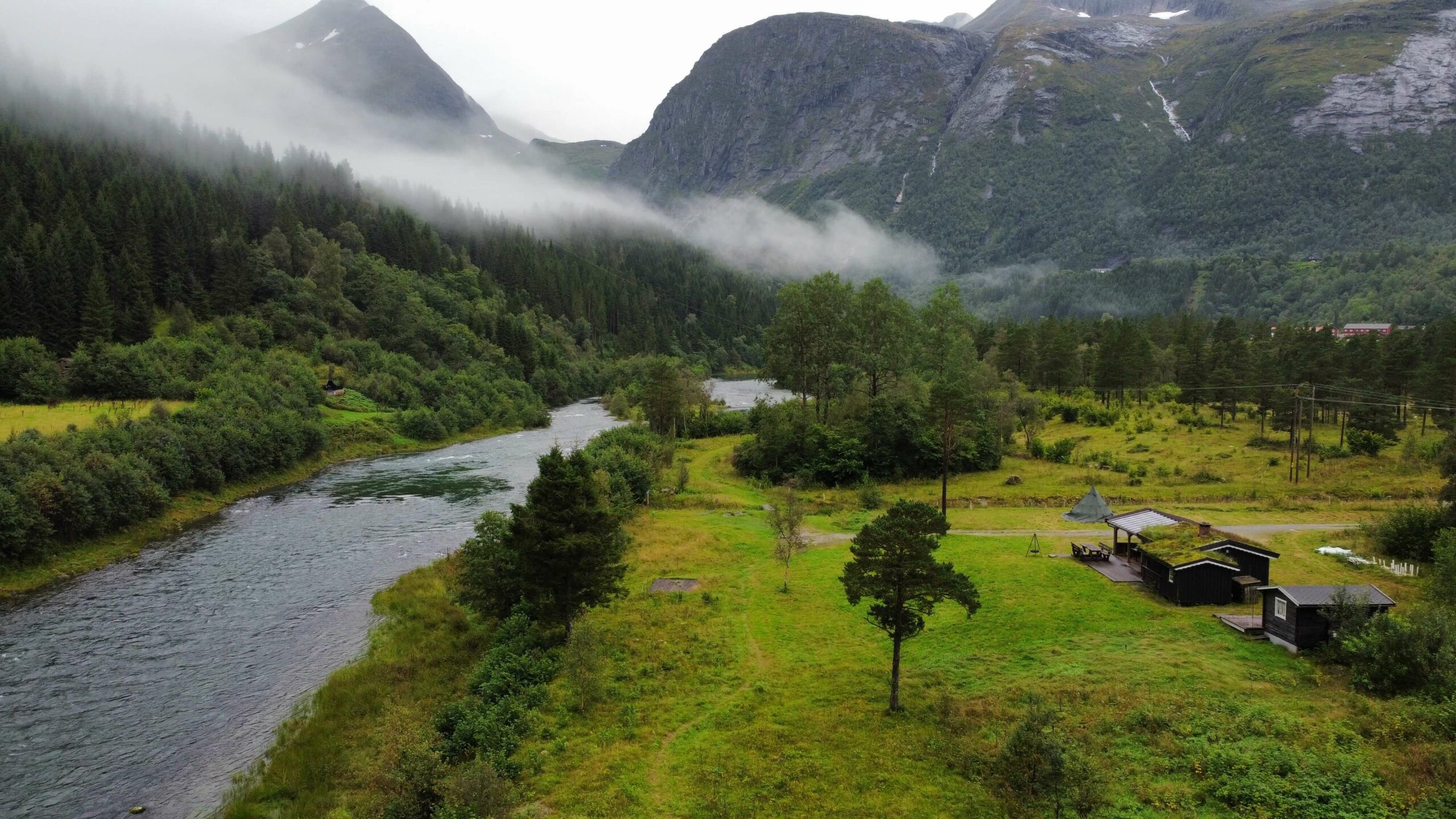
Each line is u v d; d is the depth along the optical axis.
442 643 46.84
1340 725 31.28
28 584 57.31
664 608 49.97
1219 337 150.12
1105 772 29.03
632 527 70.81
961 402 76.19
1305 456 88.50
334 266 171.75
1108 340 151.88
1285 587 40.53
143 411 98.69
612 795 30.05
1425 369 101.56
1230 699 34.31
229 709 39.44
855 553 35.22
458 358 172.75
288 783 32.56
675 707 37.19
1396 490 75.25
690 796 30.00
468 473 104.12
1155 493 78.94
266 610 53.00
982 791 29.36
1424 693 32.41
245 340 137.75
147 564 63.25
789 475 95.75
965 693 37.12
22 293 112.81
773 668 40.97
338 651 46.34
